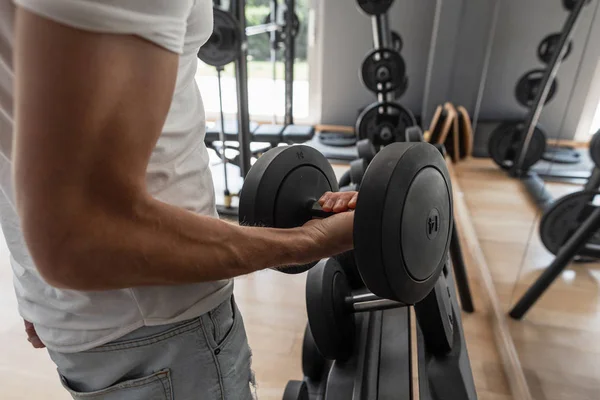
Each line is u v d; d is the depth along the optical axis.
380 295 0.53
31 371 1.50
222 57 2.22
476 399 1.03
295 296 1.84
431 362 1.04
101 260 0.34
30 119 0.29
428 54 3.57
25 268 0.56
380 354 1.02
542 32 2.82
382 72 2.61
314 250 0.51
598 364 1.29
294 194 0.66
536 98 2.44
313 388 1.23
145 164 0.34
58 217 0.31
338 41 3.63
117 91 0.30
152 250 0.36
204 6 0.48
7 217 0.53
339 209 0.62
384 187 0.48
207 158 0.60
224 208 2.45
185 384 0.60
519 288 1.74
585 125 1.73
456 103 3.55
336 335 0.94
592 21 1.78
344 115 3.89
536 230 1.84
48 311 0.56
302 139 3.05
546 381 1.36
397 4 3.48
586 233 1.42
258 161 0.66
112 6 0.29
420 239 0.54
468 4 3.23
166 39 0.33
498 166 3.01
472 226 2.34
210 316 0.60
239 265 0.43
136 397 0.58
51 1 0.27
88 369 0.58
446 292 1.12
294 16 3.22
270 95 3.88
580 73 1.82
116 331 0.54
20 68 0.29
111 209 0.33
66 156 0.30
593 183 1.55
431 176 0.55
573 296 1.48
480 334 1.70
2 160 0.47
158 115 0.34
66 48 0.28
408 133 1.80
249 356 0.72
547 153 2.30
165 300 0.54
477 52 3.31
